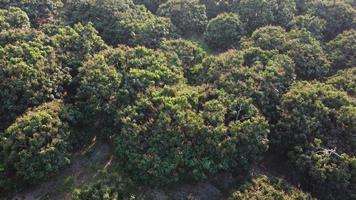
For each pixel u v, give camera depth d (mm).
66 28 34250
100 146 30266
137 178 27219
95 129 30906
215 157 27406
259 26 38812
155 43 35500
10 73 29031
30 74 29281
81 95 29797
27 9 36938
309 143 28266
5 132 27156
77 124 29734
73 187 27719
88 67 30734
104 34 36312
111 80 29984
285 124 28922
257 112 28953
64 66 31562
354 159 27000
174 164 26469
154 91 29625
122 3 37969
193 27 39188
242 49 34969
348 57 34875
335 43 36062
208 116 28297
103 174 28031
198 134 27625
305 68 33531
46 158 26250
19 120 26984
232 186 28156
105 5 37125
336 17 39375
